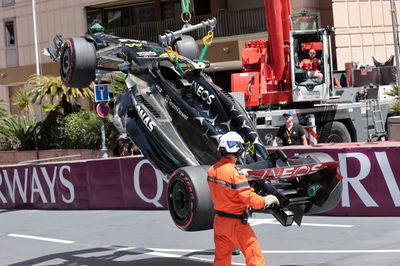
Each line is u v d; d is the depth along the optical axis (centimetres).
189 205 925
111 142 3123
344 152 1395
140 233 1458
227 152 826
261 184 916
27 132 3562
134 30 4288
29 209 2139
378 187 1365
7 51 4841
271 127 2109
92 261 1204
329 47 2202
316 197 973
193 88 1118
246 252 816
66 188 2012
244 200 805
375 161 1363
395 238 1151
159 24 4181
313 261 1036
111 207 1895
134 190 1830
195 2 4138
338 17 3706
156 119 1144
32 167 2120
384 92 2594
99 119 3180
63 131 3391
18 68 4775
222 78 4291
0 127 3625
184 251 1223
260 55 2230
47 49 1458
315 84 2169
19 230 1681
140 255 1220
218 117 1062
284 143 1764
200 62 1124
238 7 4041
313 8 3738
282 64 2220
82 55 1323
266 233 1314
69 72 1340
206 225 932
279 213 880
